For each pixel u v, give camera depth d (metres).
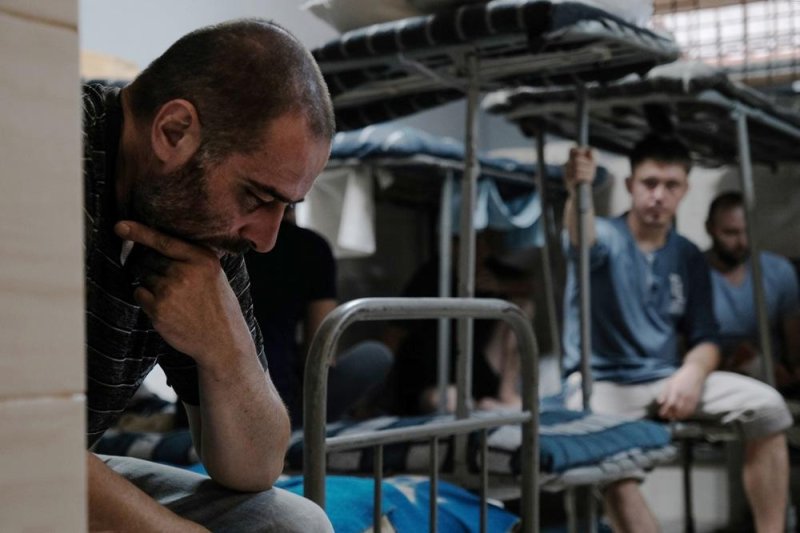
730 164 4.06
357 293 4.57
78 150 0.71
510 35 2.06
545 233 3.36
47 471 0.69
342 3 2.20
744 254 4.09
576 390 3.17
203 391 1.16
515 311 1.95
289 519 1.20
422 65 2.28
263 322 2.62
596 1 2.15
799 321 4.07
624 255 3.19
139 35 3.81
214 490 1.24
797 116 3.57
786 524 3.34
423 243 4.83
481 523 1.93
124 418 3.04
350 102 2.63
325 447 1.52
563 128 3.41
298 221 3.72
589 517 2.67
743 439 3.09
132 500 1.01
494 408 3.97
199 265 1.11
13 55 0.66
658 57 2.38
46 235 0.69
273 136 1.01
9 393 0.66
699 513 4.21
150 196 1.04
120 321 1.14
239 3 4.27
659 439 2.65
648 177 3.20
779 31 4.05
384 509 1.81
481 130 5.49
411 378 4.07
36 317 0.68
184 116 1.01
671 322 3.24
